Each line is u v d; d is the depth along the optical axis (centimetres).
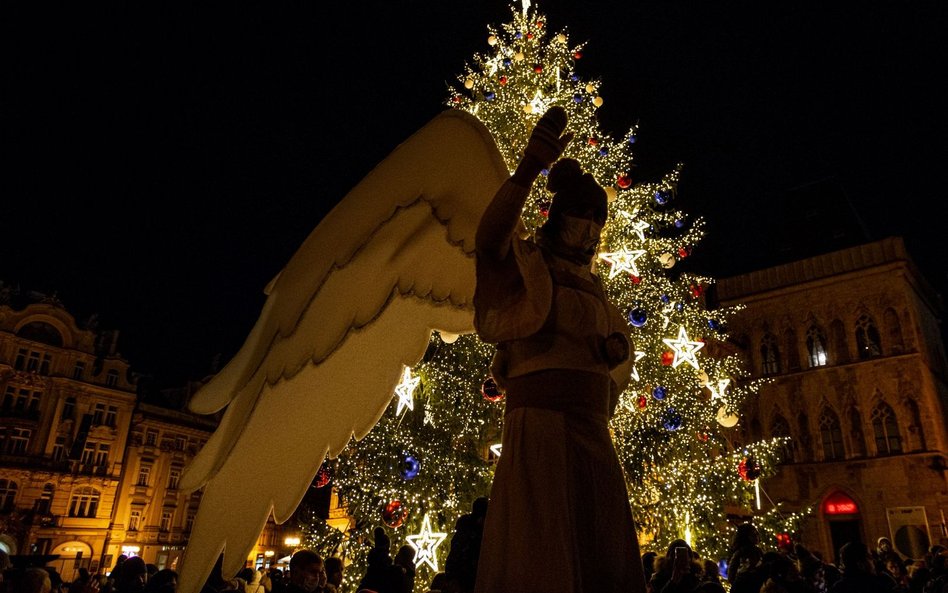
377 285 141
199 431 4397
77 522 3612
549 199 893
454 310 159
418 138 136
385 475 863
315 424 150
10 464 3403
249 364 134
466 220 136
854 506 2444
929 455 2320
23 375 3609
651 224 1056
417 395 891
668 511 933
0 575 407
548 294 120
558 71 1104
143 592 462
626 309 966
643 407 834
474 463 895
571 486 109
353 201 131
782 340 2802
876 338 2598
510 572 104
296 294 129
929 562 785
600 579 105
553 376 118
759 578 454
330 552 917
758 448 966
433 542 770
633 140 1073
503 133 1041
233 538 141
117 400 4000
